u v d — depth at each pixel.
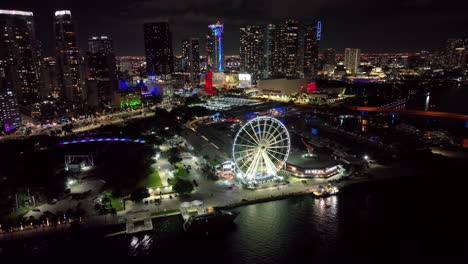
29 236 197.88
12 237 197.12
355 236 197.25
